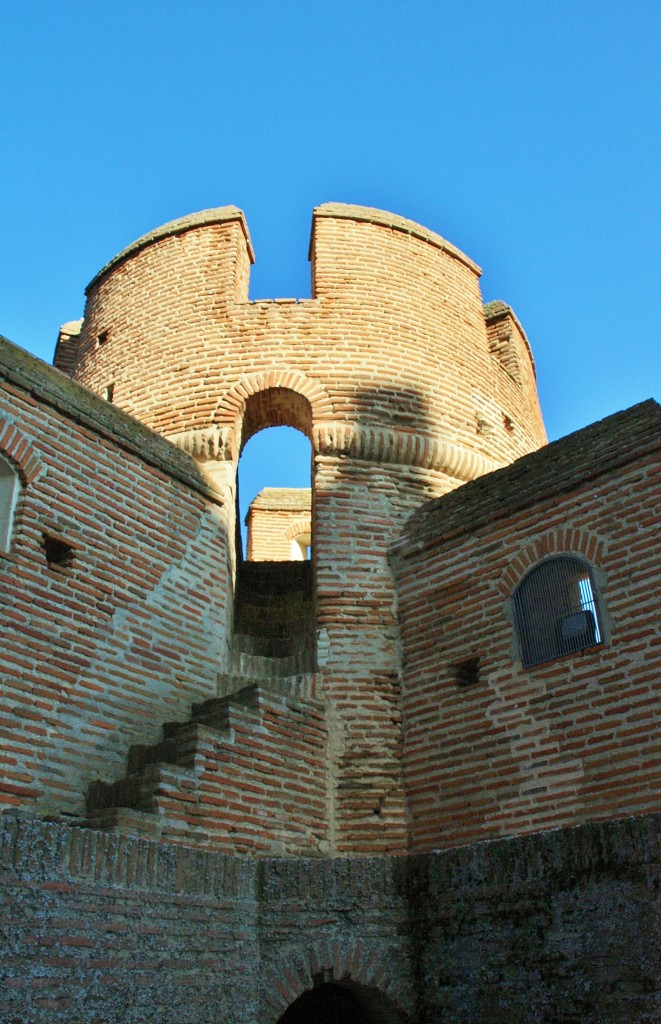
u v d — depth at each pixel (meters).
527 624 13.35
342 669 14.57
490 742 13.06
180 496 14.91
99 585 12.91
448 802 13.18
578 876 7.03
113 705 12.46
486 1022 7.18
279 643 15.80
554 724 12.45
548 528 13.66
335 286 18.41
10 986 5.81
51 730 11.52
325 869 8.11
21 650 11.51
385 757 13.94
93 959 6.38
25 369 12.98
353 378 17.27
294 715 13.50
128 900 6.79
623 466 13.12
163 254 19.56
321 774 13.55
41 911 6.16
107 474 13.70
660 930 6.46
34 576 12.03
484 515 14.51
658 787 11.18
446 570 14.75
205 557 14.97
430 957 7.74
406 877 8.17
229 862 7.79
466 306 19.94
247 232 19.88
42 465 12.75
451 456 17.09
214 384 17.33
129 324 19.11
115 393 18.36
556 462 14.12
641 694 11.75
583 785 11.85
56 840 6.44
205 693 13.99
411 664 14.56
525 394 21.38
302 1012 8.90
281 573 19.12
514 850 7.49
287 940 7.76
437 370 18.22
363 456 16.62
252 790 12.24
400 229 19.73
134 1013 6.52
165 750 11.97
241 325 17.89
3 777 10.75
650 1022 6.31
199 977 7.11
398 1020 7.68
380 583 15.37
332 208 19.48
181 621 14.05
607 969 6.65
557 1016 6.81
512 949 7.23
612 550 12.78
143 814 10.52
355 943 7.83
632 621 12.19
